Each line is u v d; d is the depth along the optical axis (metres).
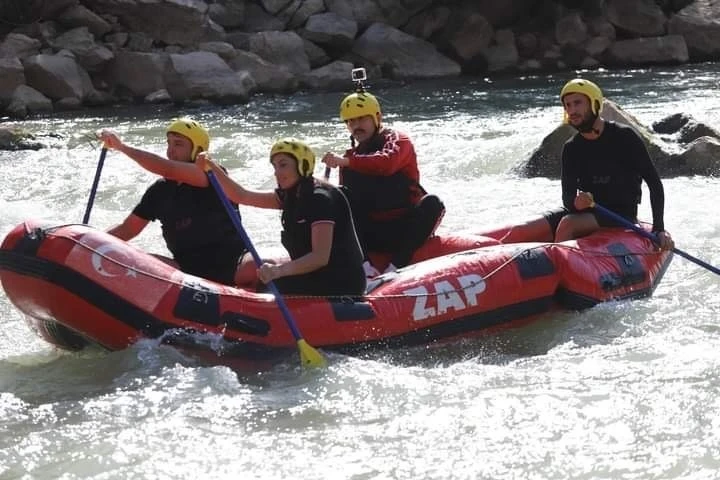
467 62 58.81
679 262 19.92
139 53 49.19
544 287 16.69
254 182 29.22
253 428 12.64
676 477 11.20
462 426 12.58
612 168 18.33
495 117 41.78
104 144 15.66
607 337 15.89
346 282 15.27
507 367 14.64
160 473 11.53
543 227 18.83
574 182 18.64
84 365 14.80
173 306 14.48
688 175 28.28
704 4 63.53
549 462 11.60
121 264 14.46
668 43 60.12
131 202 26.95
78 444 12.29
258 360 14.64
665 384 13.66
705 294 17.91
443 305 15.73
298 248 15.16
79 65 48.53
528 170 29.34
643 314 16.83
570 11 61.00
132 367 14.33
